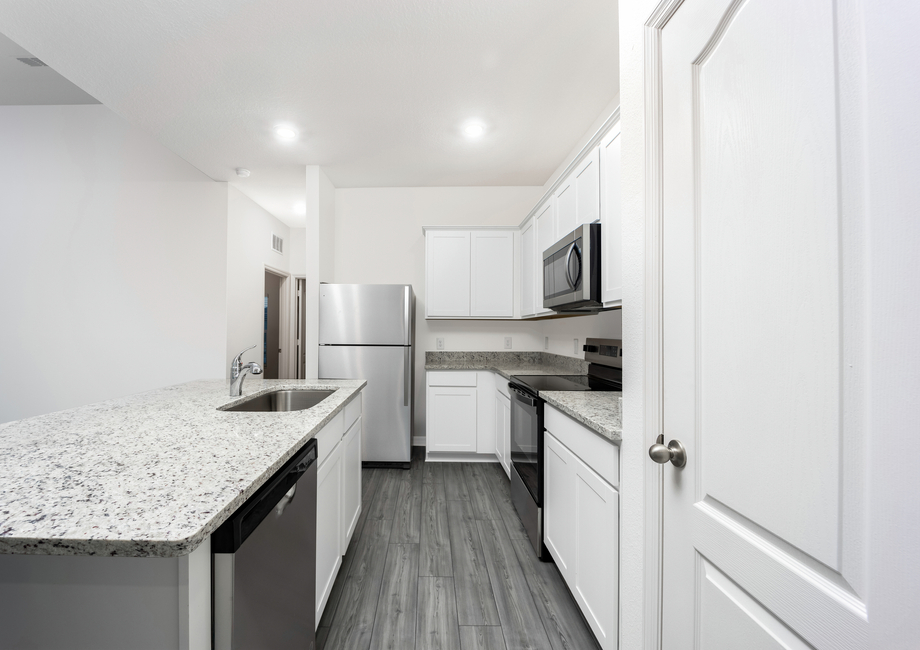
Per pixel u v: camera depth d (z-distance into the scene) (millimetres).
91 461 885
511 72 2035
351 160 3141
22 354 3539
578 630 1431
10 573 650
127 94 2225
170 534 569
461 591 1639
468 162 3184
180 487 740
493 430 3312
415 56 1913
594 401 1590
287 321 5047
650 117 905
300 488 1074
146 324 3541
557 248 2156
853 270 477
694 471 785
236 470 833
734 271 681
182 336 3539
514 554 1912
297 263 5055
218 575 702
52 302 3535
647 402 917
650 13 909
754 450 633
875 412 450
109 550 556
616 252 1624
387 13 1648
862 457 465
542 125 2576
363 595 1609
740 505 662
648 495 916
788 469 567
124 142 3549
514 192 3801
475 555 1903
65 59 1922
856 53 472
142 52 1876
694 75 785
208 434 1114
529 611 1526
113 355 3539
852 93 477
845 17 485
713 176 734
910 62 413
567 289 1992
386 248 3789
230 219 3619
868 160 458
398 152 2984
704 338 760
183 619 632
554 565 1823
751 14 640
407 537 2072
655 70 900
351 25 1713
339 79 2088
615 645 1122
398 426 3197
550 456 1754
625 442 1046
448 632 1415
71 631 645
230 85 2139
